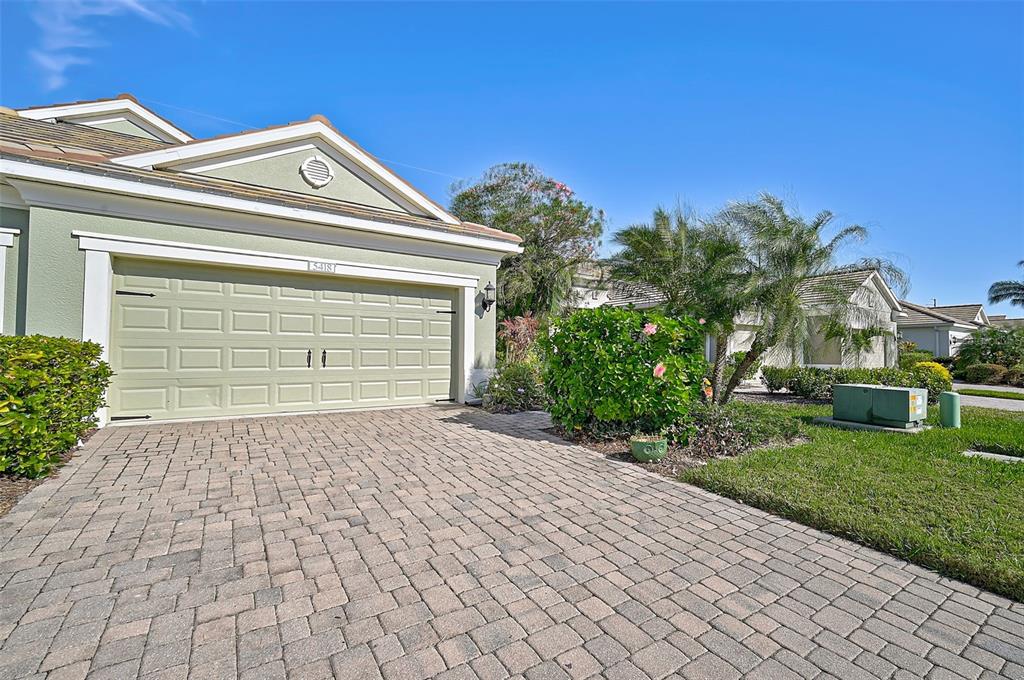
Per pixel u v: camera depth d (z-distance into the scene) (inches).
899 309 621.0
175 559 115.8
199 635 86.9
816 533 138.6
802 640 89.0
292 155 337.1
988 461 210.7
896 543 125.4
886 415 297.6
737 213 344.2
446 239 358.9
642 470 199.2
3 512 142.3
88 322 253.8
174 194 268.4
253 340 303.7
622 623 93.4
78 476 177.5
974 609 100.4
